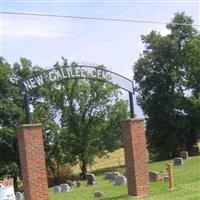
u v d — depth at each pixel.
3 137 55.62
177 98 64.44
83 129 63.94
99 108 64.44
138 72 67.06
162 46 65.75
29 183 20.72
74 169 72.12
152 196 22.23
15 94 59.09
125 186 32.34
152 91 66.69
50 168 63.16
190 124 64.44
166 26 67.00
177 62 65.31
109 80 23.75
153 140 66.12
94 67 23.44
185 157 49.38
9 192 25.11
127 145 23.23
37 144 21.11
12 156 56.38
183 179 28.69
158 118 65.00
